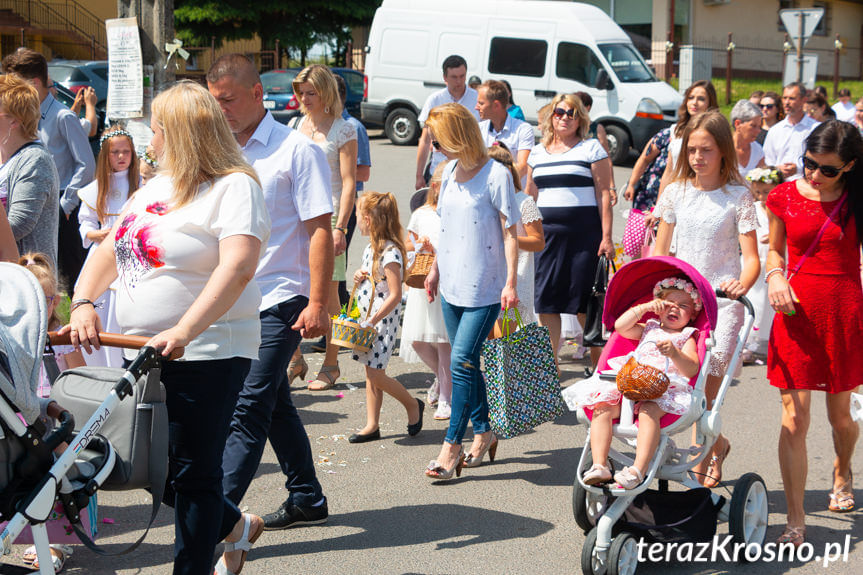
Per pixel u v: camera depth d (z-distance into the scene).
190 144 3.71
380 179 19.31
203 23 36.34
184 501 3.85
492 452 6.25
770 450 6.48
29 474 3.39
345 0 37.19
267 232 3.79
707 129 5.33
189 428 3.81
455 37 23.61
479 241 5.66
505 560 4.79
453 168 5.83
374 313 6.50
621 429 4.70
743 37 37.50
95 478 3.46
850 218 4.89
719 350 5.44
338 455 6.35
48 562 3.39
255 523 4.44
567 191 7.52
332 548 4.91
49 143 7.28
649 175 8.23
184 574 3.85
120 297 3.87
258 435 4.60
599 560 4.45
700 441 5.58
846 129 4.80
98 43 34.84
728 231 5.43
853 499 5.48
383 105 24.81
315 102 7.39
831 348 4.95
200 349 3.77
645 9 34.97
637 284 5.08
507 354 5.80
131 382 3.44
